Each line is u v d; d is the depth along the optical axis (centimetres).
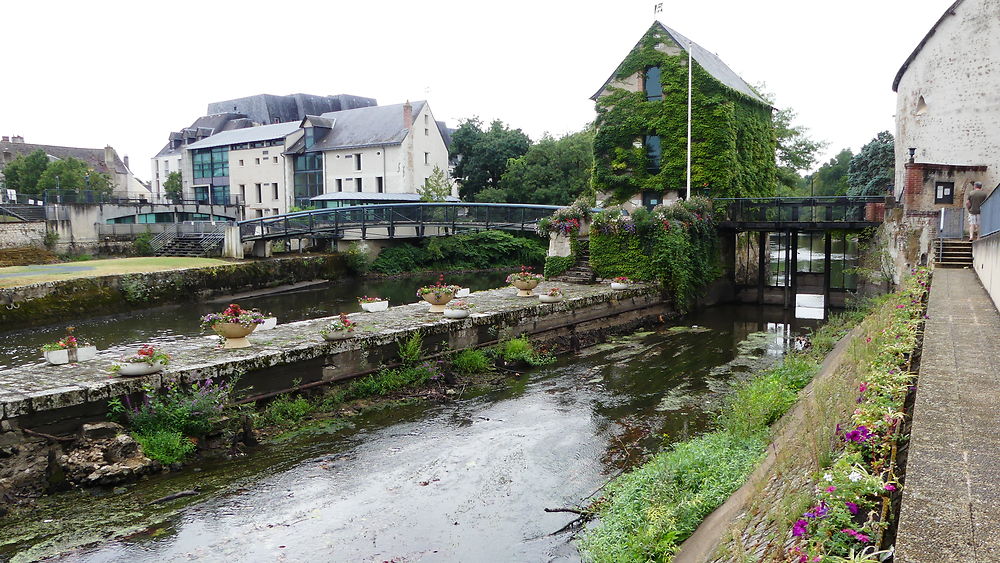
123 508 770
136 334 1956
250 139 5006
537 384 1360
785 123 4069
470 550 675
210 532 714
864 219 2267
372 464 912
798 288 2473
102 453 850
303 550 676
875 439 452
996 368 623
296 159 4828
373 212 3469
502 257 4288
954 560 288
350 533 713
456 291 1580
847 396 616
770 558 388
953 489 357
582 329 1856
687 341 1859
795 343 1798
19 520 739
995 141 2158
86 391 875
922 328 860
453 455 947
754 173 3050
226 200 5244
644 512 676
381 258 3712
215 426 958
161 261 2970
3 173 4962
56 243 3216
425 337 1373
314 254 3425
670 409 1173
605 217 2327
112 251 3412
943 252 1830
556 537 702
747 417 906
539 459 931
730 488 669
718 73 2895
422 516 755
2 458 797
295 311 2430
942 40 2259
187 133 5709
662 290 2248
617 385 1353
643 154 2883
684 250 2305
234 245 3145
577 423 1095
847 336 1400
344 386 1202
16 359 1620
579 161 4525
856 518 371
